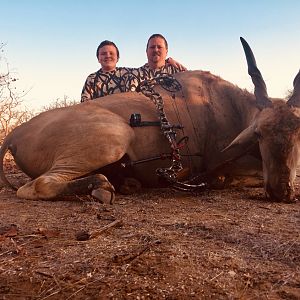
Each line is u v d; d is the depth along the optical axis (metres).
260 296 0.85
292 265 0.99
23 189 1.69
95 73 2.77
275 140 1.61
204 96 2.03
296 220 1.36
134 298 0.85
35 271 0.95
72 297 0.86
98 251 1.06
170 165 1.91
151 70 2.79
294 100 1.68
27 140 1.86
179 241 1.13
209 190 1.93
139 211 1.47
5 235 1.17
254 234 1.19
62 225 1.28
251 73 1.83
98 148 1.74
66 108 1.91
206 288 0.88
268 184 1.64
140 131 1.86
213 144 1.98
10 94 3.84
